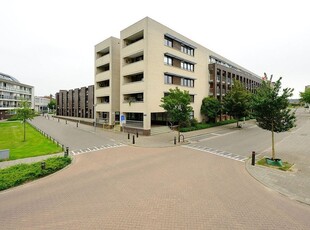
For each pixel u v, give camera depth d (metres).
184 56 32.69
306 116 54.12
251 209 7.30
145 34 26.16
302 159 13.91
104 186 9.50
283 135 25.02
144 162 13.62
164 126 30.27
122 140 22.25
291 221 6.55
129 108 29.11
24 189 9.32
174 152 16.64
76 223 6.39
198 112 36.69
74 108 65.38
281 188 9.19
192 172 11.50
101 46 36.56
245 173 11.41
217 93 41.47
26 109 24.33
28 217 6.80
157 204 7.66
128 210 7.20
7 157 14.88
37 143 21.34
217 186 9.46
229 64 52.66
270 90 13.35
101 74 36.59
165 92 28.72
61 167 12.40
